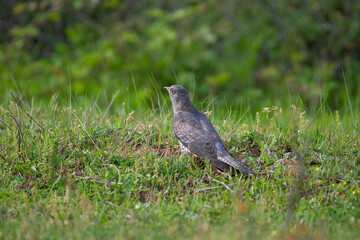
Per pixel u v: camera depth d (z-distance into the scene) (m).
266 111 12.45
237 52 22.28
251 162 10.16
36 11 23.86
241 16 22.44
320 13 22.48
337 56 22.39
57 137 10.73
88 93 18.55
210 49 22.41
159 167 9.79
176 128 10.51
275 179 9.62
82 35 22.95
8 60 21.64
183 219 8.05
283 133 11.19
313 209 8.43
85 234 7.34
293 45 22.27
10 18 24.75
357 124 12.53
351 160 10.20
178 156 10.52
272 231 7.45
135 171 9.62
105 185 9.18
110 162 10.05
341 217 8.19
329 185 9.34
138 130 11.41
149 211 8.41
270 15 22.25
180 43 21.06
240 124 12.57
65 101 14.23
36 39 24.86
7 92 15.95
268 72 20.98
